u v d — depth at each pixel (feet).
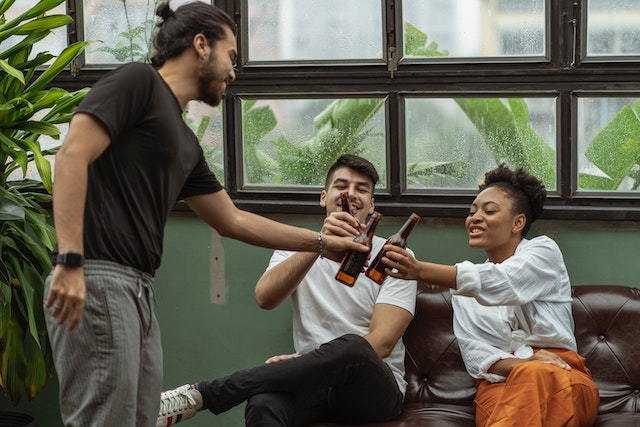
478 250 12.01
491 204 10.66
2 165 11.37
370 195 11.14
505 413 9.47
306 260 10.50
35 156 10.72
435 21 12.03
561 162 11.87
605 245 11.84
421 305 11.41
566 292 10.73
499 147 12.02
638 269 11.78
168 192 7.91
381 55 12.19
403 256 9.68
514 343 10.53
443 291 11.43
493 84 11.93
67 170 7.10
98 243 7.54
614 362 10.80
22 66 11.18
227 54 8.18
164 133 7.69
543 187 10.85
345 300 11.09
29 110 10.78
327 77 12.27
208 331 12.61
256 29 12.42
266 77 12.39
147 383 8.01
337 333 11.00
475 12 11.96
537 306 10.43
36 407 12.85
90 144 7.19
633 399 10.69
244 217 9.12
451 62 12.00
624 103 11.78
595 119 11.84
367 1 12.17
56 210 7.09
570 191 11.87
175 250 12.65
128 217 7.66
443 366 11.16
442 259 12.11
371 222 9.73
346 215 9.55
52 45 12.92
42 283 11.28
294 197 12.41
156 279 12.71
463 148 12.09
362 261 9.59
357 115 12.28
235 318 12.55
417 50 12.10
